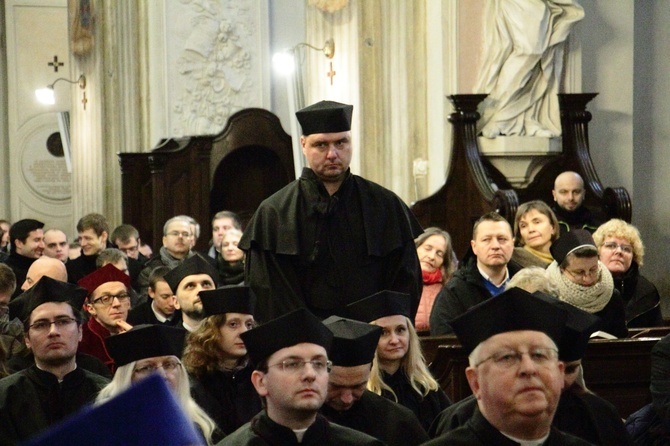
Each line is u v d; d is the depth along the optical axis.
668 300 13.96
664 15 13.95
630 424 5.86
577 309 4.51
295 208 5.71
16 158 26.19
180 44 17.81
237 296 5.49
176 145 16.39
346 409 4.92
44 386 5.33
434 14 12.85
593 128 13.22
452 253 8.56
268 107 18.17
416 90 13.20
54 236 11.16
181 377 4.79
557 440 3.71
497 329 3.57
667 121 13.98
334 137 5.63
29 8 26.17
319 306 5.69
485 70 12.47
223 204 16.69
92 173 19.91
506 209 10.66
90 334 7.43
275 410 4.09
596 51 13.21
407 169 13.20
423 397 5.52
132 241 12.24
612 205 11.41
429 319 7.86
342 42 13.49
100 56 19.30
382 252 5.74
